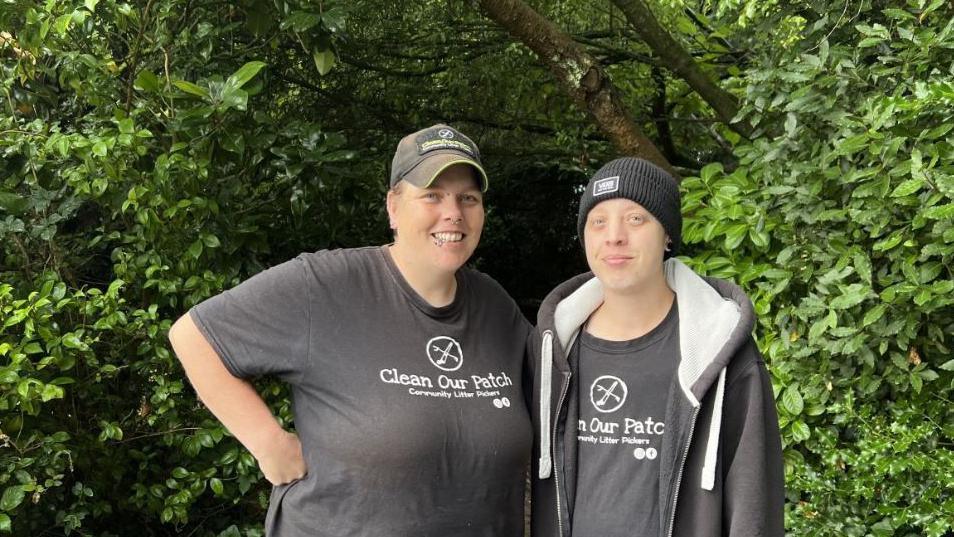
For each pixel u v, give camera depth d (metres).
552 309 1.99
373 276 1.94
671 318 1.88
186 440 3.04
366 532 1.78
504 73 5.59
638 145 4.10
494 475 1.86
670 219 1.83
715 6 4.36
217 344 1.82
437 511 1.80
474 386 1.89
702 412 1.76
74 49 3.21
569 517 1.88
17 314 2.62
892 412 2.80
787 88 3.23
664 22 5.54
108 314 2.90
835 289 2.87
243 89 3.35
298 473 1.89
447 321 1.93
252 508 3.40
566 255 8.12
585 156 6.26
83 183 2.92
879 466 2.63
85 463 2.97
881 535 2.64
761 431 1.72
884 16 3.27
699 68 4.65
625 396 1.85
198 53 3.54
